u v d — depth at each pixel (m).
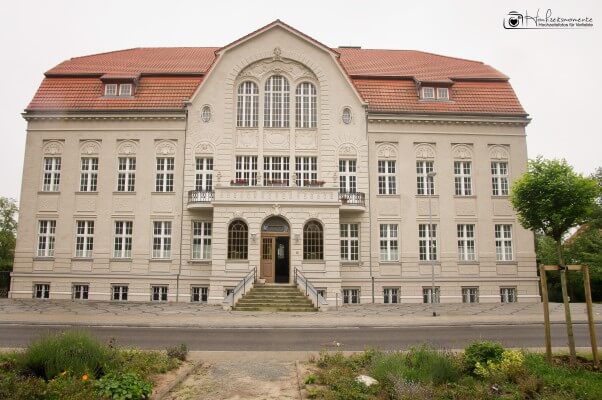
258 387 10.37
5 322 20.77
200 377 11.22
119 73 36.03
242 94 34.81
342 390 9.52
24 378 9.31
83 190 34.19
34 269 33.28
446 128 35.34
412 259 33.78
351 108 34.75
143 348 15.08
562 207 12.85
